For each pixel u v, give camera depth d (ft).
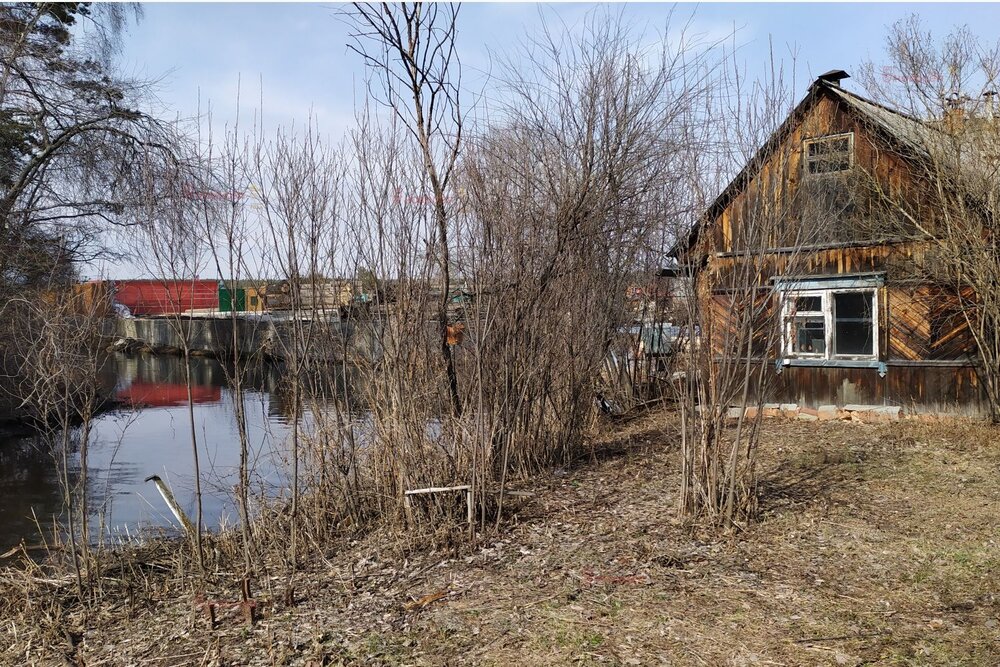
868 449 31.73
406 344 22.21
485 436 22.21
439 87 22.72
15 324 30.27
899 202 37.63
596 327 31.63
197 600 18.40
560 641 14.46
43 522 31.17
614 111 29.35
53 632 16.99
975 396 36.73
